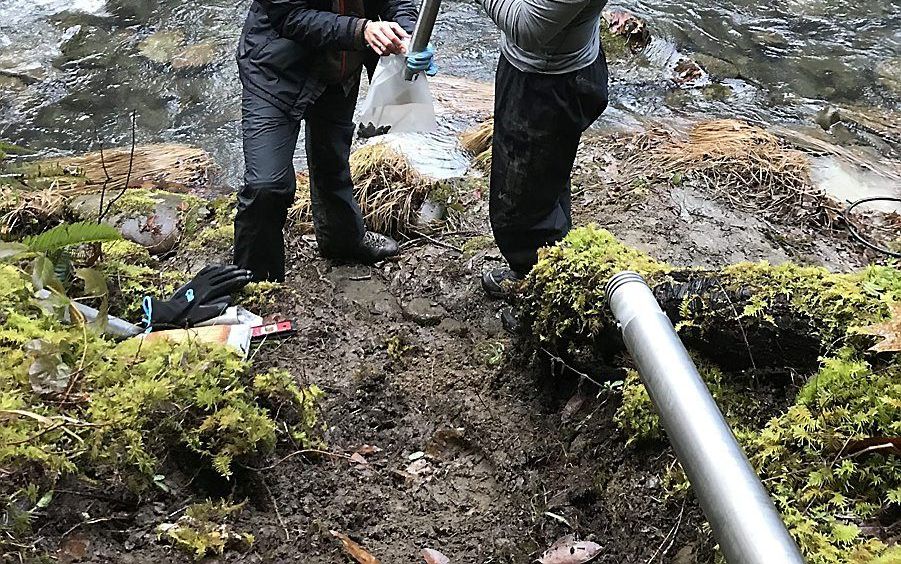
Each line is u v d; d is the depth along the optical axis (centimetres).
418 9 329
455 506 265
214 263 399
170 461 225
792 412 213
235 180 511
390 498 263
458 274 392
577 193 467
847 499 190
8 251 239
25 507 195
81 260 328
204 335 306
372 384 318
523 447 287
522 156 310
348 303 369
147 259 376
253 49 318
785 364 245
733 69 631
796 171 495
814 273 249
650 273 269
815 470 198
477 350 338
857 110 589
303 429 268
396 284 385
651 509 238
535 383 312
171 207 433
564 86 293
